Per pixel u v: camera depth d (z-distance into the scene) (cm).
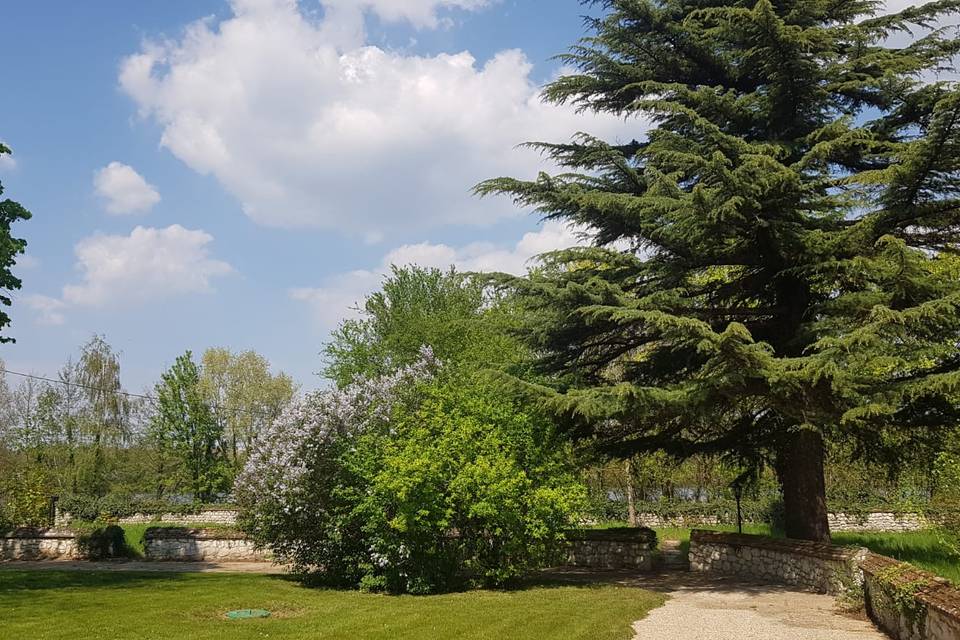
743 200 1153
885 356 1098
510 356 2067
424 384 1454
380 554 1279
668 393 1202
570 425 1483
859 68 1402
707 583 1363
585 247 1407
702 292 1516
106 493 3703
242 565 1984
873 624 914
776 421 1498
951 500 1113
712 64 1568
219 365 4659
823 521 1413
